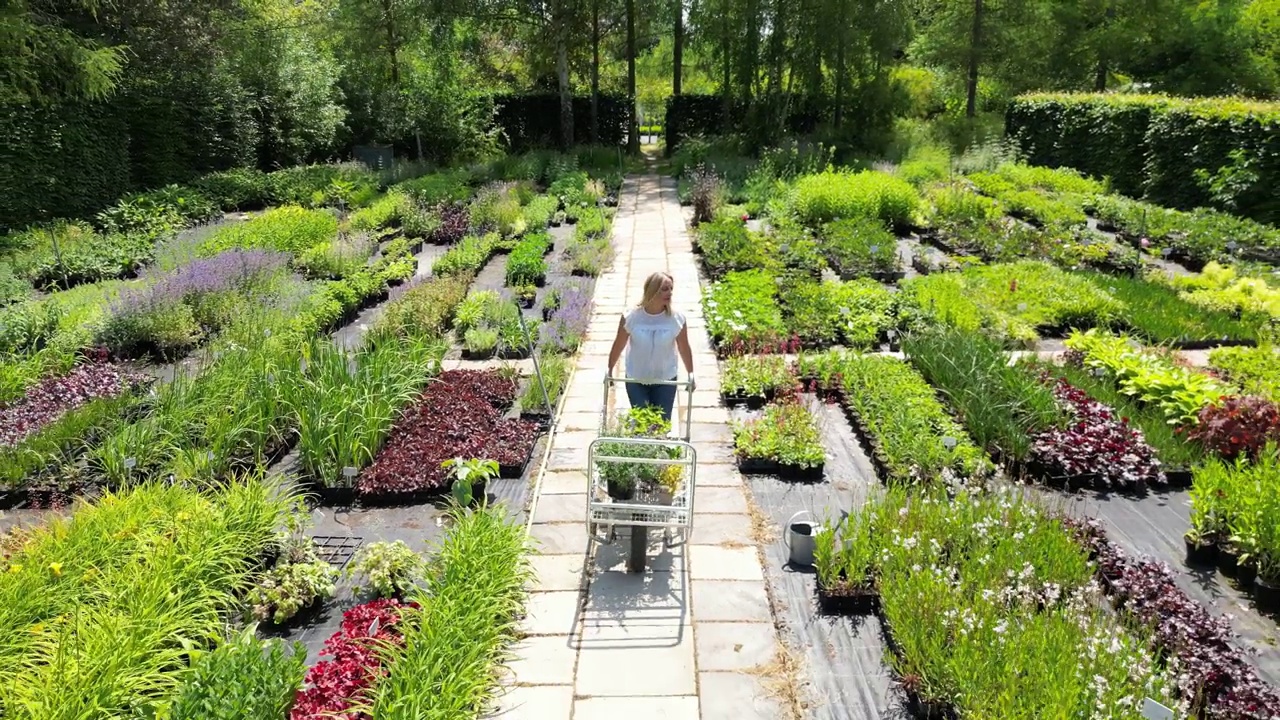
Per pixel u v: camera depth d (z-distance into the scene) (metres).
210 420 6.17
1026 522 4.82
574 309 9.34
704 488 5.90
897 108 24.69
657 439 4.64
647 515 4.66
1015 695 3.55
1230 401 6.24
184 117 18.30
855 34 22.38
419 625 4.16
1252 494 4.91
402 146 23.64
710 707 3.89
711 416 7.09
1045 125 20.88
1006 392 6.74
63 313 9.10
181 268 10.39
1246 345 8.59
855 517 5.02
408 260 12.02
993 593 4.15
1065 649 3.71
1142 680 3.61
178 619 3.98
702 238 12.92
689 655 4.23
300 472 6.07
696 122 25.52
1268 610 4.59
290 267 11.62
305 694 3.63
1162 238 12.93
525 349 8.59
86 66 14.49
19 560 4.47
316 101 21.88
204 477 5.88
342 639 4.04
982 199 14.89
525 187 17.11
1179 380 6.78
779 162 18.94
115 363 8.31
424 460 5.98
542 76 27.47
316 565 4.69
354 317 10.03
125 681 3.51
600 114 25.83
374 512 5.64
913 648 3.91
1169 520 5.48
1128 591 4.44
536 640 4.34
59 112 14.90
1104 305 9.23
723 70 25.14
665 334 5.63
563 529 5.34
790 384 7.27
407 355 7.33
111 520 4.75
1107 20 28.11
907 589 4.24
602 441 4.60
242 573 4.48
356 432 6.02
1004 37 26.73
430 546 5.09
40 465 6.02
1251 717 3.56
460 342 8.93
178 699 3.33
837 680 4.07
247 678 3.41
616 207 17.12
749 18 22.62
